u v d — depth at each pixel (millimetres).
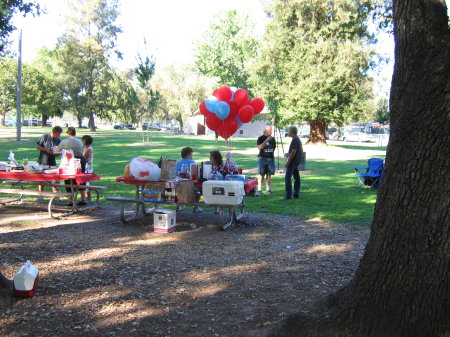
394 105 2922
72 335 3561
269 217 8586
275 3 30500
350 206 9789
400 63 2873
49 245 6328
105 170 16203
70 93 59031
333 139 60781
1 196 10586
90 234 7066
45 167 9156
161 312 4043
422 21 2738
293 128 10570
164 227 7219
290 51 30531
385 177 2959
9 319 3830
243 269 5328
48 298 4344
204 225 7859
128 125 82750
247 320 3865
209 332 3631
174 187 7344
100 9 58406
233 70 45250
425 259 2727
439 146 2652
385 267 2891
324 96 29812
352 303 3045
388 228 2891
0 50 12625
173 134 58031
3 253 5832
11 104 65562
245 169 17328
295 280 4934
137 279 4934
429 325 2734
